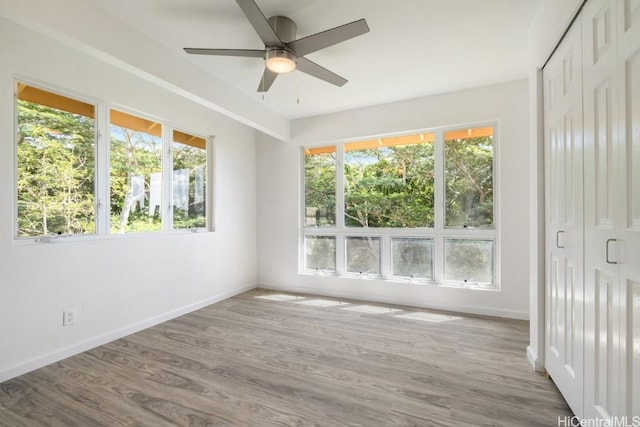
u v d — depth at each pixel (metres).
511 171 3.22
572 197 1.64
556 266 1.88
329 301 3.96
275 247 4.61
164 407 1.79
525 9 2.07
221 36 2.37
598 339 1.37
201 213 3.85
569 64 1.67
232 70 2.91
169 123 3.38
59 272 2.37
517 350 2.51
